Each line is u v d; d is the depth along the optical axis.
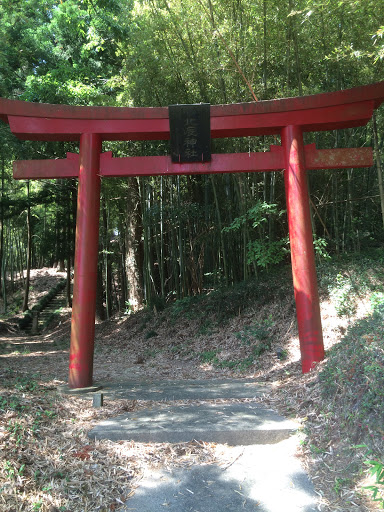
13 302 19.55
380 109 7.72
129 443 3.16
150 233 12.27
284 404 3.92
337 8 5.71
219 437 3.22
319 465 2.81
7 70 11.74
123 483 2.70
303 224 4.95
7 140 10.05
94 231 5.11
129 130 5.12
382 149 8.53
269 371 5.90
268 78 7.99
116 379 5.89
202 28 7.43
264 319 7.77
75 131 5.14
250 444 3.21
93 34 11.17
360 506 2.33
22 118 5.06
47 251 14.04
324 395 3.56
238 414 3.68
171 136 5.06
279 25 6.99
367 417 2.87
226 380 5.62
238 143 8.23
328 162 5.14
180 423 3.42
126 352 9.16
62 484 2.59
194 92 8.48
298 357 6.11
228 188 8.96
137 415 3.71
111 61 12.85
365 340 3.59
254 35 7.24
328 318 6.77
